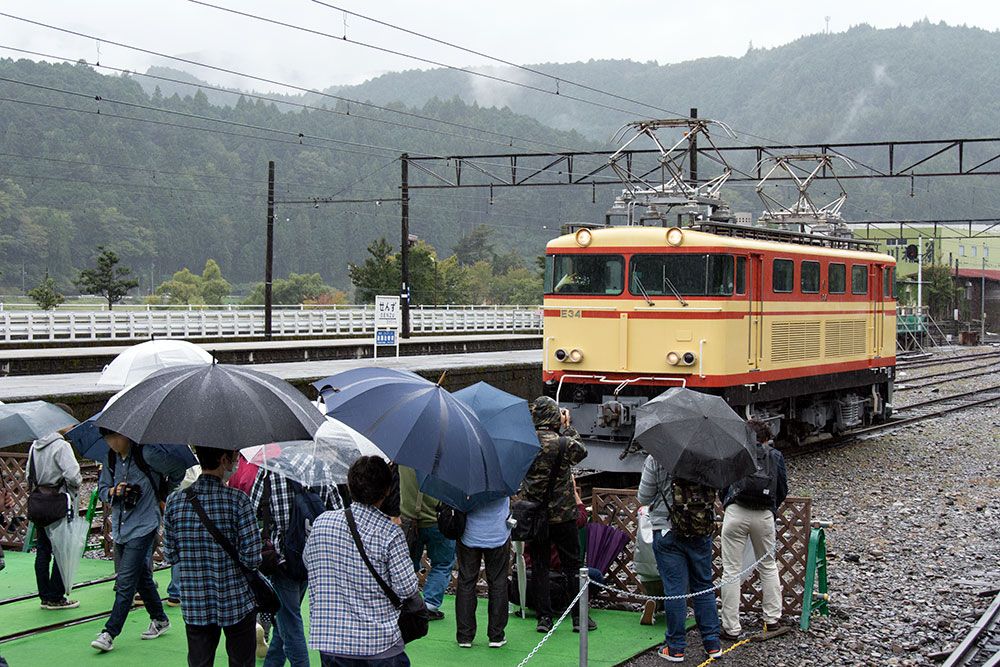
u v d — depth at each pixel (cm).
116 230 11538
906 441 2173
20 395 1755
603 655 805
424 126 15912
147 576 802
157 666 750
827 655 844
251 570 640
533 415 853
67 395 1803
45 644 796
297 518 678
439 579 874
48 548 882
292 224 13162
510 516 834
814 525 930
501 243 13488
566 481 845
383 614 571
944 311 7525
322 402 799
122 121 13150
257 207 13088
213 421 596
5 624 848
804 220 2294
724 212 1833
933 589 1066
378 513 582
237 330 3972
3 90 12300
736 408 1636
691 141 2506
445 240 13838
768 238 1794
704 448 766
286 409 625
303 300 8169
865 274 2095
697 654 833
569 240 1638
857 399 2181
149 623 852
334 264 13400
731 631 868
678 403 802
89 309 5344
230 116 14825
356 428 663
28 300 8338
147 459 776
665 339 1573
